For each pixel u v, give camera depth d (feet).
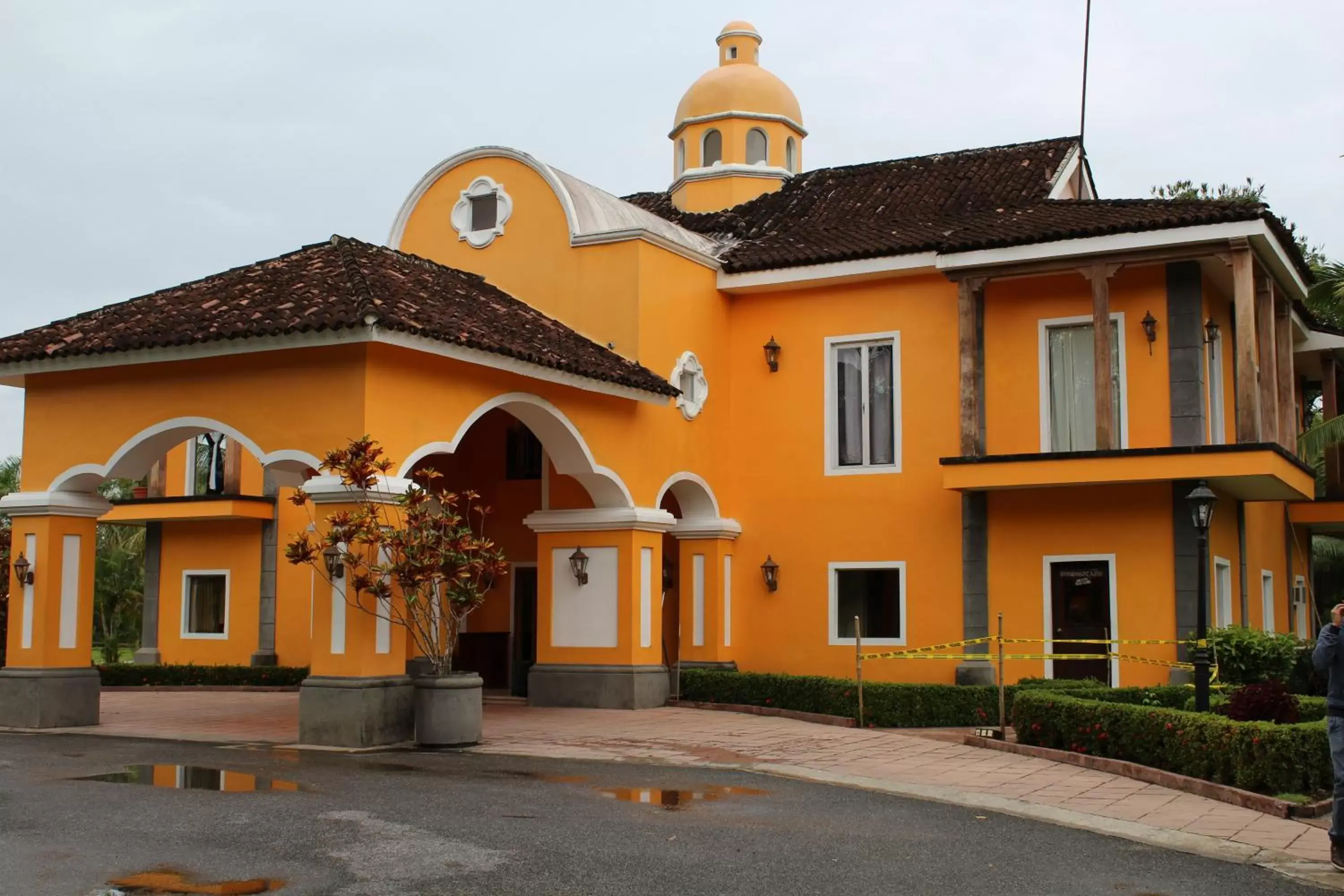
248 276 52.24
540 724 50.88
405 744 43.47
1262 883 26.14
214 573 82.07
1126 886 25.59
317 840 27.40
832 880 25.30
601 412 56.39
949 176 71.46
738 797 34.30
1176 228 53.98
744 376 66.44
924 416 61.98
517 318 55.52
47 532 50.67
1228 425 62.28
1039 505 58.75
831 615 63.16
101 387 49.88
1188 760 37.09
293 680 76.23
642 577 58.75
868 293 63.72
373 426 43.93
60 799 31.81
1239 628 54.85
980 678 57.88
